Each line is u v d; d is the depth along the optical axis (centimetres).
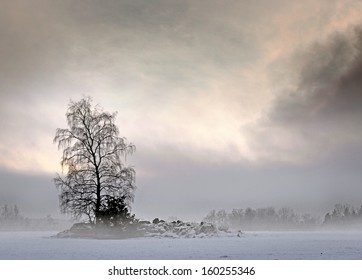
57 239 4281
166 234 4678
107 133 4947
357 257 2480
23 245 3416
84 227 4684
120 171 4862
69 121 4944
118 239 4331
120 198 4762
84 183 4772
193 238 4528
